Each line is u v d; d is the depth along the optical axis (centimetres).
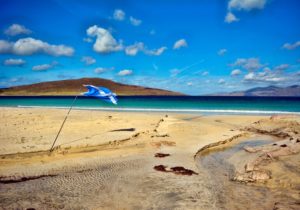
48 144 1775
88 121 2838
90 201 993
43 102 8288
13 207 930
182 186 1150
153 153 1675
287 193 1098
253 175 1273
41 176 1235
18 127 2361
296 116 3238
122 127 2491
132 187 1130
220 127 2653
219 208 960
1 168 1320
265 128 2631
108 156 1587
